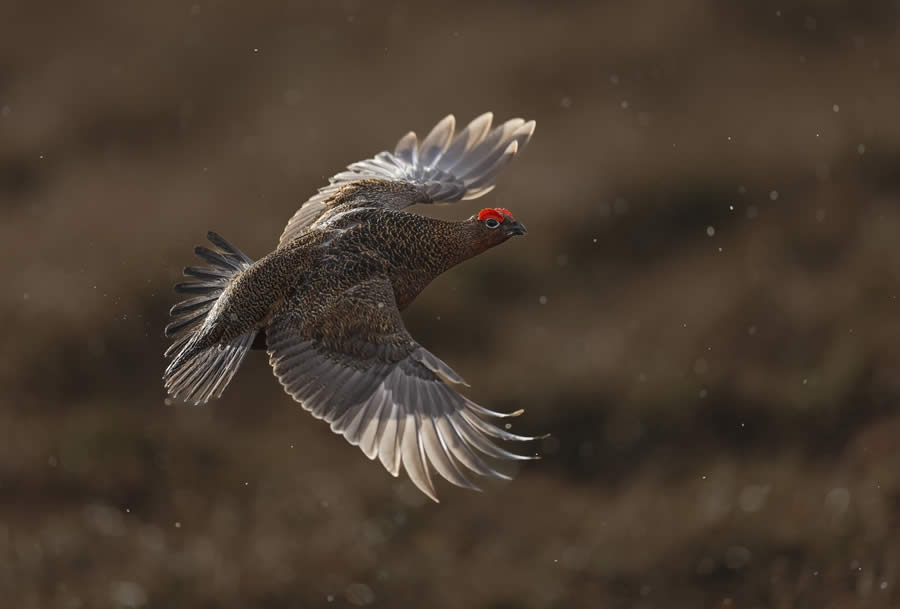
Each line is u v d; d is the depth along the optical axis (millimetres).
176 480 13359
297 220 8523
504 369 15023
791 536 11711
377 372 7023
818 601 10914
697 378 14281
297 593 11492
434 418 6945
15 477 13258
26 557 11875
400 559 12125
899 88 21203
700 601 11430
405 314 15883
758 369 14594
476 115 21328
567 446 14008
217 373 7129
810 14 23859
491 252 17156
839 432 13516
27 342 15086
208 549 11992
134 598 11320
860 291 15375
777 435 13672
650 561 11844
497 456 6770
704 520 12125
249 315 7281
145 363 15172
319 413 6945
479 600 11531
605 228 17859
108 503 13039
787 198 18188
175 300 15703
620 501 13070
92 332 15188
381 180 8625
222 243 7977
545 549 12312
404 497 13086
